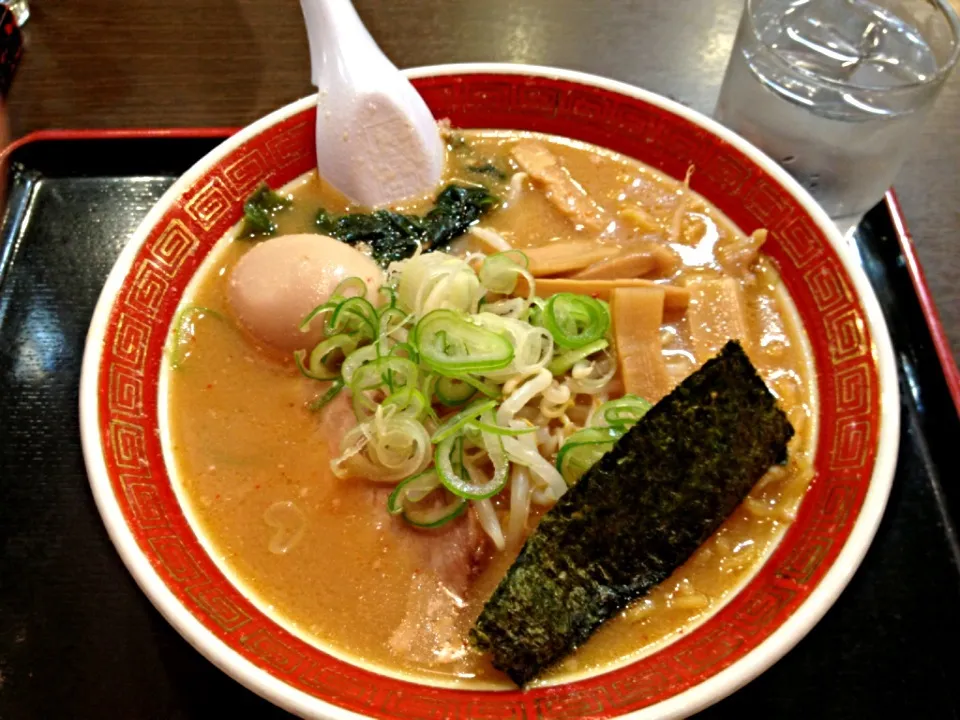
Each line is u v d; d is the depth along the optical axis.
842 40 0.28
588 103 0.28
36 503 0.23
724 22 0.35
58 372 0.25
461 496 0.21
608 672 0.20
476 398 0.23
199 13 0.35
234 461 0.23
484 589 0.21
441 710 0.18
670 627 0.20
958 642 0.21
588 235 0.27
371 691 0.19
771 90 0.26
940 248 0.28
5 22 0.32
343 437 0.23
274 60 0.33
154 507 0.21
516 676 0.19
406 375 0.22
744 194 0.26
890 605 0.21
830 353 0.24
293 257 0.25
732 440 0.21
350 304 0.23
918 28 0.27
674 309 0.25
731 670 0.18
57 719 0.20
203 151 0.29
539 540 0.20
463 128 0.30
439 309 0.23
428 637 0.20
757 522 0.22
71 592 0.21
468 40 0.34
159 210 0.25
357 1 0.35
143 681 0.20
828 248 0.24
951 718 0.20
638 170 0.29
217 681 0.20
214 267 0.26
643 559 0.20
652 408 0.21
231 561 0.21
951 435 0.23
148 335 0.24
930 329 0.25
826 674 0.20
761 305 0.26
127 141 0.29
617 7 0.36
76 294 0.26
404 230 0.27
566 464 0.22
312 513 0.22
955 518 0.22
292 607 0.21
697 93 0.33
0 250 0.27
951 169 0.30
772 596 0.20
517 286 0.25
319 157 0.27
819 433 0.23
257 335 0.25
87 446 0.21
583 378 0.23
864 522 0.20
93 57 0.33
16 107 0.32
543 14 0.35
